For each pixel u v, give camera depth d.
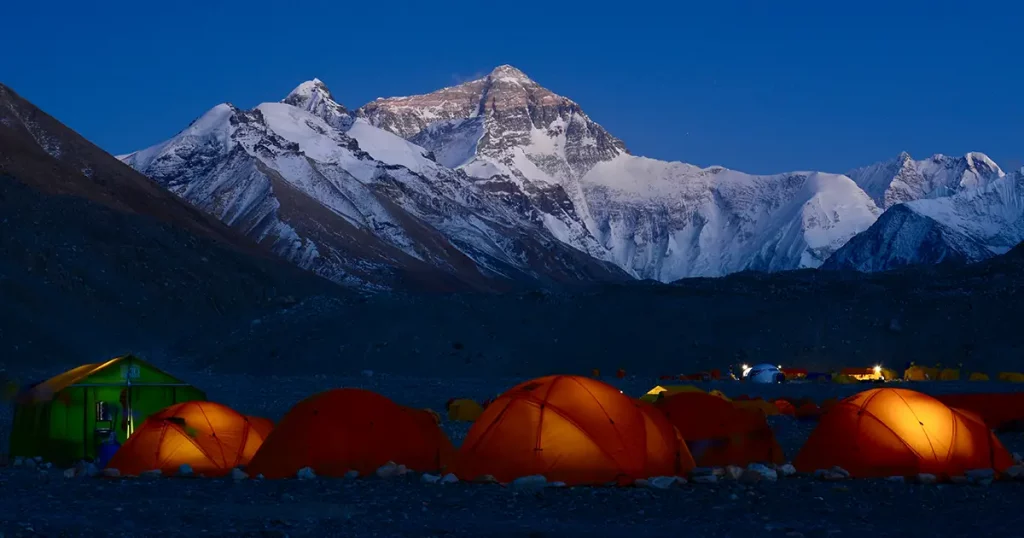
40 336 104.62
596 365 85.12
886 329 87.44
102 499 17.84
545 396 20.64
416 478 21.11
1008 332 84.06
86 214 147.12
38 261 125.69
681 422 24.78
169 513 16.09
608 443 20.14
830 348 85.50
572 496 18.34
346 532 14.51
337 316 95.88
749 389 62.56
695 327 91.56
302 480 20.94
